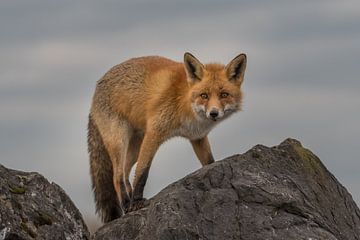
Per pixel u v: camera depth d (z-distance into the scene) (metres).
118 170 23.22
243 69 22.53
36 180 17.72
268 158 17.47
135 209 21.34
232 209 15.80
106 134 23.83
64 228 17.27
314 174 17.80
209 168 16.64
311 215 16.05
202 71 22.17
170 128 22.25
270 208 15.95
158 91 22.53
